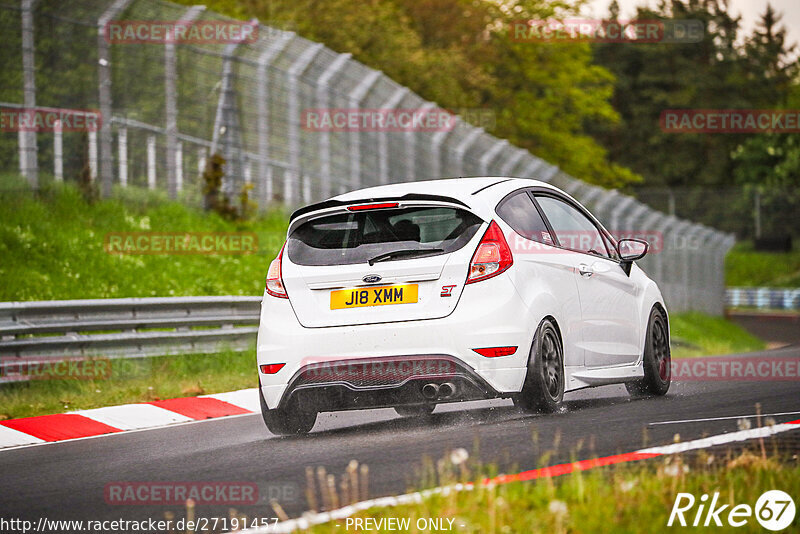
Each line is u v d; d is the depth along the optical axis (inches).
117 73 2709.2
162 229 2691.9
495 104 6865.2
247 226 2930.6
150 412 1454.2
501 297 1098.1
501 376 1092.5
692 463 855.1
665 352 1425.9
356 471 890.7
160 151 2812.5
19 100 2514.8
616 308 1310.3
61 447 1190.9
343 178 3134.8
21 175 2511.1
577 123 7455.7
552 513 673.0
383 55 5093.5
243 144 2965.1
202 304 1959.9
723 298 6505.9
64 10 2596.0
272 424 1165.7
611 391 1482.5
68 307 1705.2
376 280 1112.8
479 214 1122.7
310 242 1159.6
